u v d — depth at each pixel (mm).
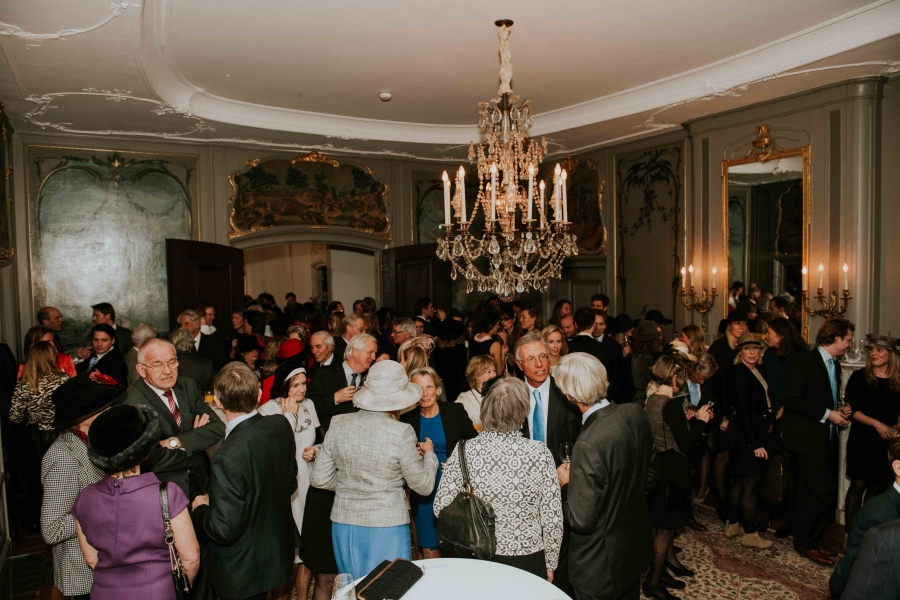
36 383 4121
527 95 6465
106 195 7246
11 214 6457
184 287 7254
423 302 8070
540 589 2260
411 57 5191
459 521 2471
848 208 5457
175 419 3338
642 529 2686
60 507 2641
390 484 2861
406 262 8969
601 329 5797
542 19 4422
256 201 8055
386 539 2805
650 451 2773
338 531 2879
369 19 4371
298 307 8148
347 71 5555
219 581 2697
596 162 8383
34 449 5074
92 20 3904
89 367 5695
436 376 3598
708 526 4891
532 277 4387
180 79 5656
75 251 7113
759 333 5930
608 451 2531
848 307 5492
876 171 5410
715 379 4758
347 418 2932
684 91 5934
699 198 6809
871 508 2268
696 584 3979
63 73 4910
